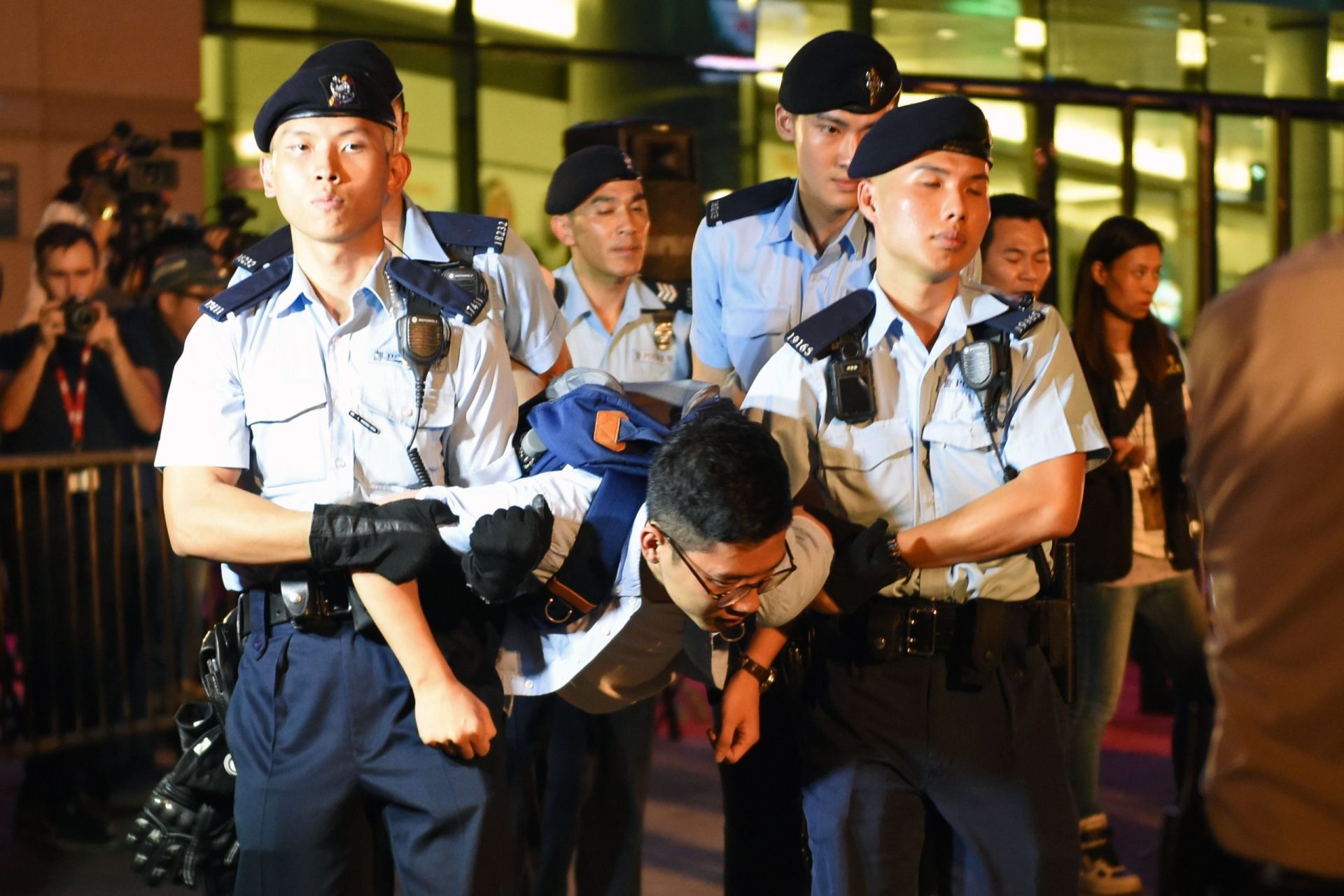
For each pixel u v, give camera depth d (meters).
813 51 2.82
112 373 4.64
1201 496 1.64
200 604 4.75
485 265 2.67
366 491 2.19
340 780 2.15
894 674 2.30
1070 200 7.62
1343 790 1.55
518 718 3.24
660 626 2.28
